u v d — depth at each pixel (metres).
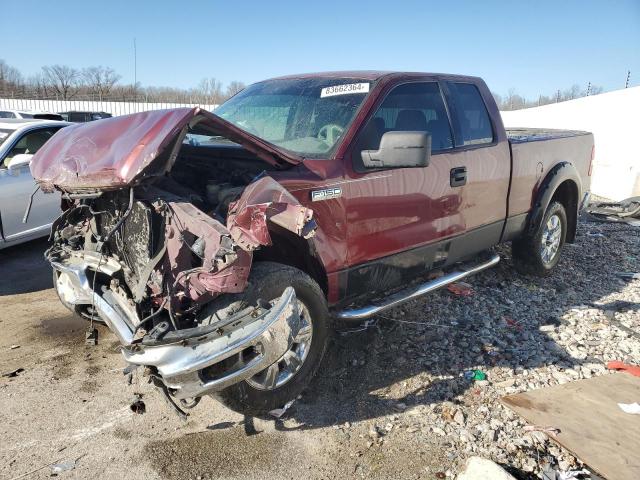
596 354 4.12
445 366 3.88
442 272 4.73
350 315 3.63
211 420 3.26
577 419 3.23
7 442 3.01
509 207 5.07
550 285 5.67
